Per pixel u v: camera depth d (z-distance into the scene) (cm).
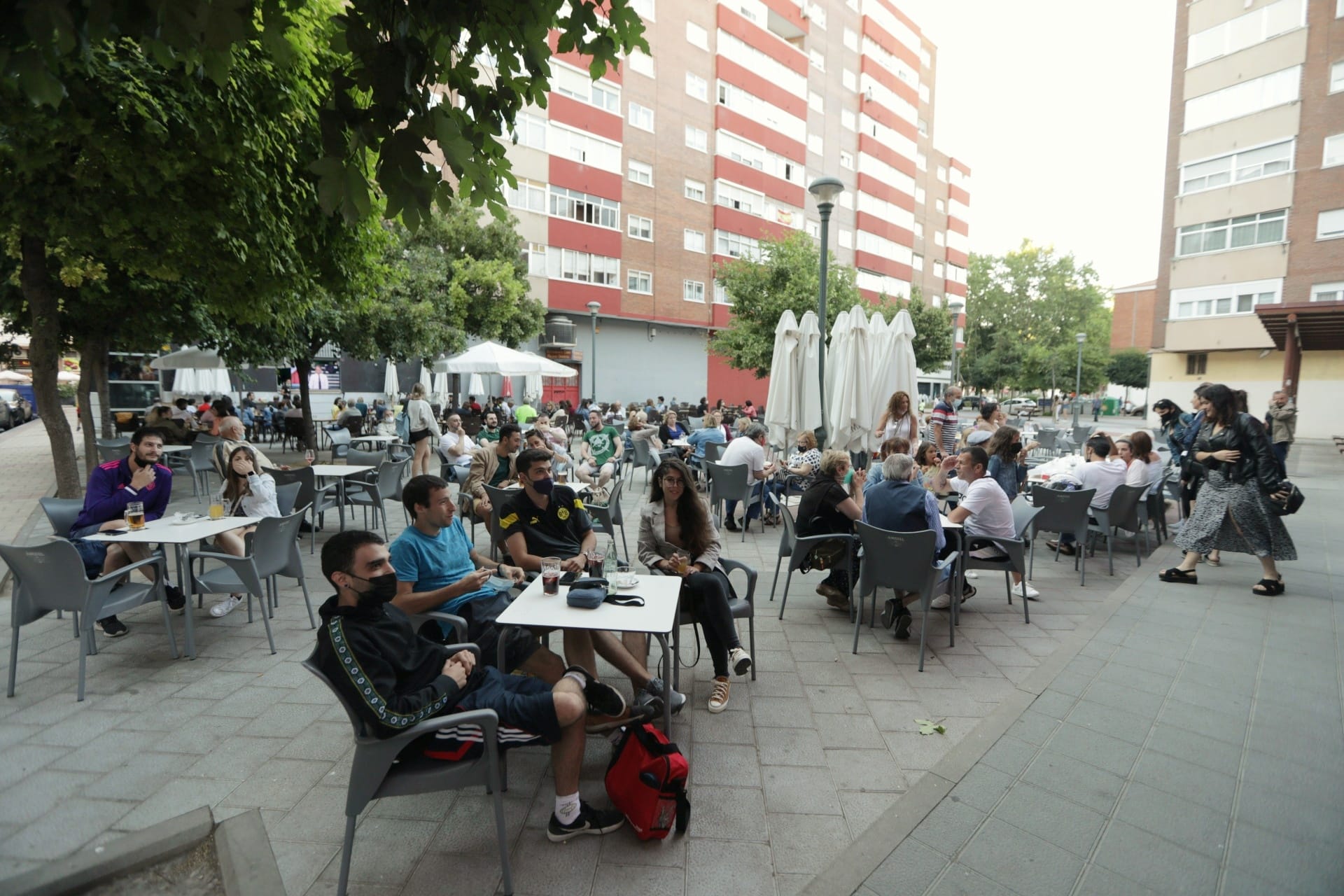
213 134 477
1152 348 2911
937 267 5422
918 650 473
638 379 3170
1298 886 238
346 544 239
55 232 539
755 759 330
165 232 562
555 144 2741
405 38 220
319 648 232
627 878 246
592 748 340
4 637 469
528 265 2697
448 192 240
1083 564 636
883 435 891
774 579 662
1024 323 6369
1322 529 868
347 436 1353
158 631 490
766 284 2591
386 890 239
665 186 3150
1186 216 2759
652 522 432
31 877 237
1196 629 502
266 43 212
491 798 297
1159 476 779
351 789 227
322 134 217
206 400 2225
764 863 255
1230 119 2611
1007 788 299
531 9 259
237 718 362
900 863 251
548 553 431
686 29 3164
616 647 357
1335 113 2356
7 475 1173
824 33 3972
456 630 355
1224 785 302
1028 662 453
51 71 188
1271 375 2583
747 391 3669
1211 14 2644
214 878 250
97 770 311
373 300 848
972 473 544
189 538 431
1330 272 2389
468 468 926
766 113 3578
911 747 341
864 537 457
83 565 380
